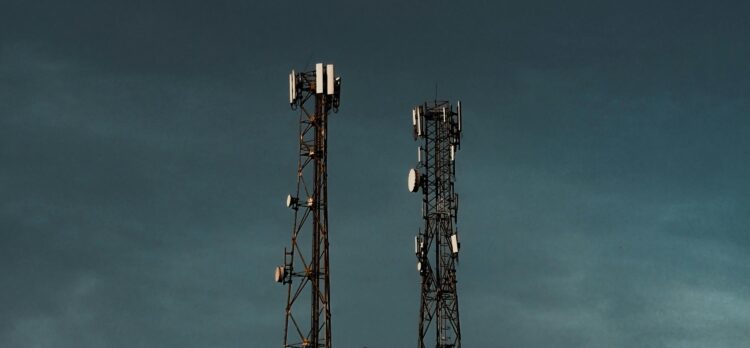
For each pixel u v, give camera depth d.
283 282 101.50
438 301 126.56
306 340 100.06
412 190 129.38
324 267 101.75
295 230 102.88
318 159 104.31
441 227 129.00
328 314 100.75
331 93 104.44
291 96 105.69
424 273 127.62
